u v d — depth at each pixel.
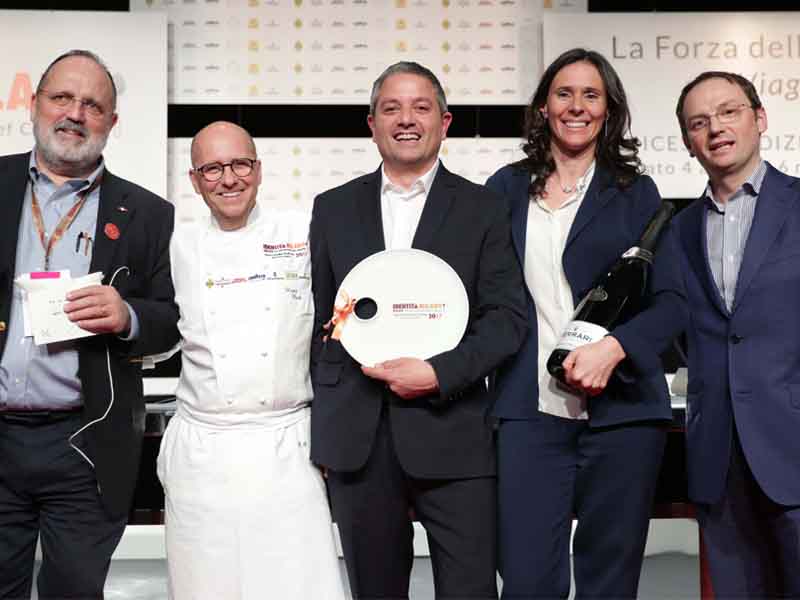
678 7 4.38
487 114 4.31
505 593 2.21
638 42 4.20
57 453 2.32
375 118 2.28
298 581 2.21
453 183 2.28
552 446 2.22
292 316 2.27
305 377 2.32
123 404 2.38
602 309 2.18
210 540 2.21
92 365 2.33
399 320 2.17
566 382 2.11
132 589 3.67
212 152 2.26
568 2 4.32
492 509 2.22
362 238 2.24
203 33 4.28
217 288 2.27
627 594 2.17
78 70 2.37
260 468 2.21
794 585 2.28
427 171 2.29
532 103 2.39
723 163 2.37
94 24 4.10
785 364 2.29
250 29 4.29
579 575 2.23
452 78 4.31
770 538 2.35
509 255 2.23
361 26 4.30
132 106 4.11
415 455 2.14
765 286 2.30
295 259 2.32
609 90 2.29
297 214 2.40
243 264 2.28
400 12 4.30
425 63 4.30
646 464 2.17
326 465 2.19
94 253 2.36
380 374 2.11
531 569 2.18
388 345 2.17
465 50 4.30
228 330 2.25
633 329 2.13
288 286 2.29
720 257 2.43
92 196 2.44
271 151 4.30
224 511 2.21
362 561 2.23
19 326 2.32
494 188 2.39
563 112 2.26
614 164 2.29
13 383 2.30
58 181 2.43
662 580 3.71
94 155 2.40
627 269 2.20
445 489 2.18
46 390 2.31
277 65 4.30
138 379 2.46
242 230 2.32
